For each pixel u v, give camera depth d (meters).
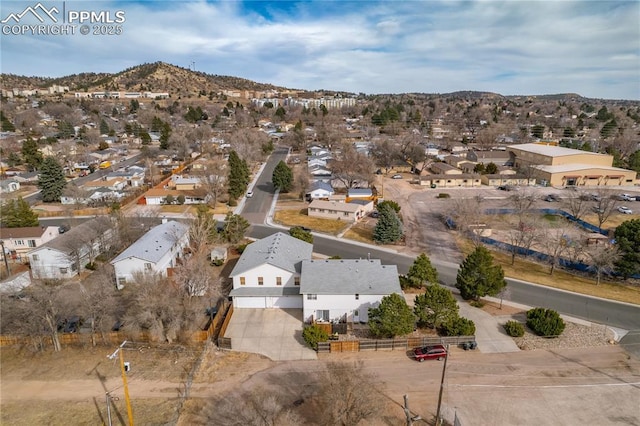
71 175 97.88
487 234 59.91
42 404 26.94
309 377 29.09
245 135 124.12
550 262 50.47
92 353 32.56
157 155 114.31
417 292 41.97
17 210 59.16
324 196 78.12
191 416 25.42
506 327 35.09
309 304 36.03
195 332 33.69
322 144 143.88
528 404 26.31
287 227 64.38
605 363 30.67
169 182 87.25
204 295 37.22
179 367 30.53
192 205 76.31
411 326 32.66
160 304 32.47
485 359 31.20
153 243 46.47
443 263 50.44
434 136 156.12
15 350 33.09
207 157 112.50
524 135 149.38
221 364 30.67
